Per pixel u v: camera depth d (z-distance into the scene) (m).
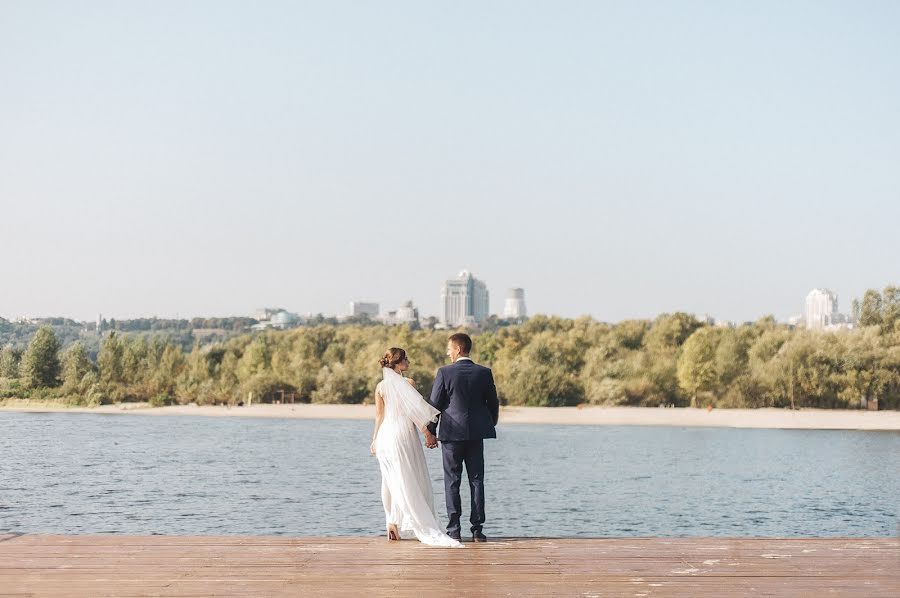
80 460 48.81
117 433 72.56
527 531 25.31
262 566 8.30
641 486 37.84
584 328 132.88
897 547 9.38
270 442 63.38
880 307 106.94
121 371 118.69
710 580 7.83
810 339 99.31
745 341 108.88
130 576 7.86
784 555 8.95
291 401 110.88
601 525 26.73
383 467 9.85
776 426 87.38
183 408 108.94
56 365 120.75
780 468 47.19
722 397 100.44
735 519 28.47
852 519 28.73
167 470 43.34
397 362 10.00
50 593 7.22
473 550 9.16
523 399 103.12
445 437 9.59
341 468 44.31
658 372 103.69
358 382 110.19
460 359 9.80
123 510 29.39
